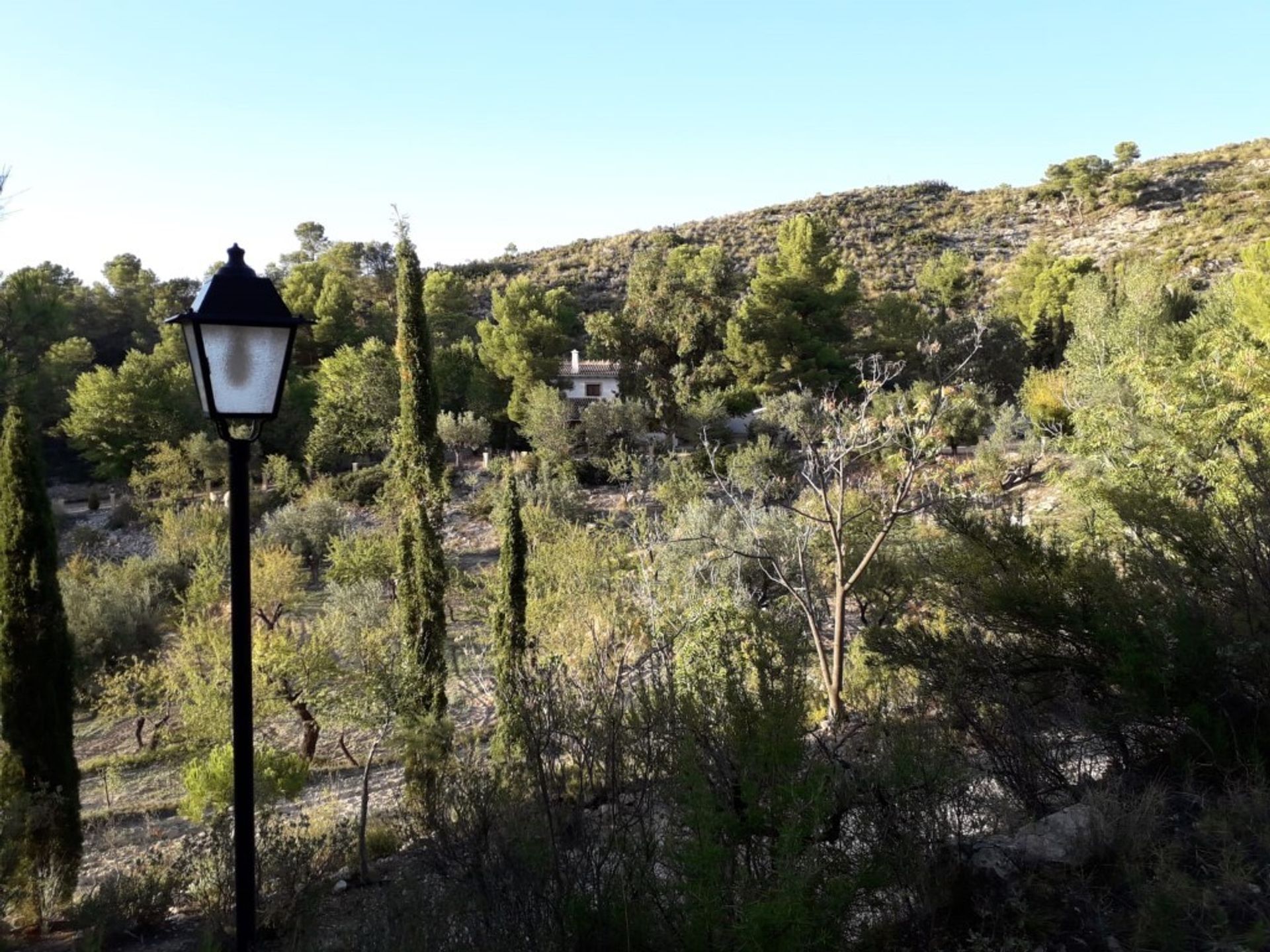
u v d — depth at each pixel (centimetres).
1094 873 322
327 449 4212
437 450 1203
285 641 1570
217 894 709
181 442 4231
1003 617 511
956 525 588
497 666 1150
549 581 1794
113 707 1795
